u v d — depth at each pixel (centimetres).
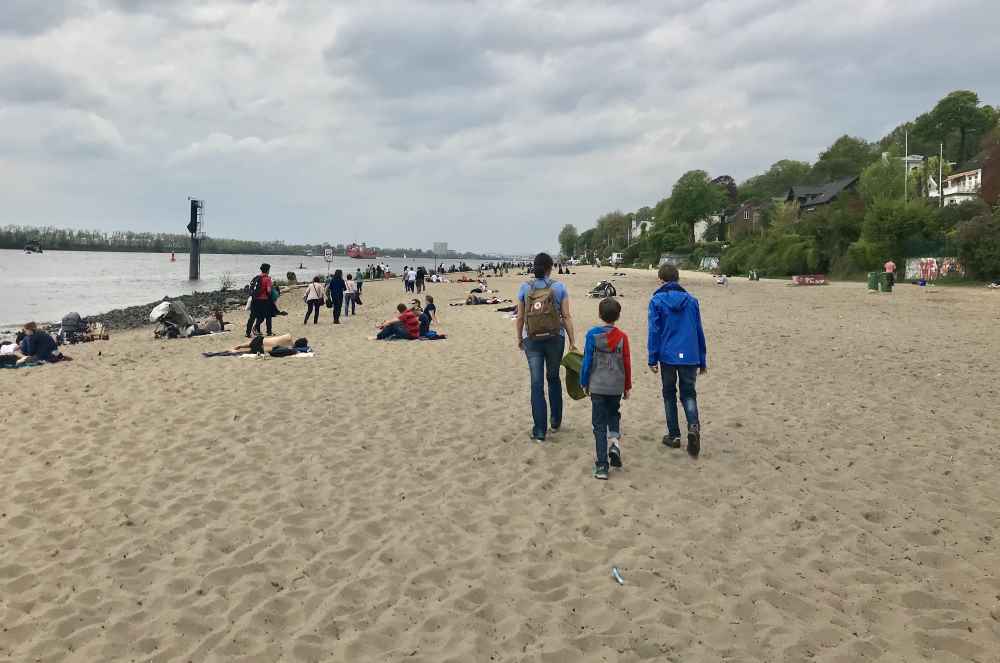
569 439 729
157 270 10519
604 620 362
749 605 376
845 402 892
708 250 9900
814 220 5912
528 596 390
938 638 339
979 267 4028
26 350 1332
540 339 710
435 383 1052
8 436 736
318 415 831
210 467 628
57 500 545
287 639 345
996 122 8894
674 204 11350
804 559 436
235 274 9088
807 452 668
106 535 476
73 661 325
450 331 1847
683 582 402
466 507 532
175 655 332
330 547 457
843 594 390
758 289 4278
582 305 2891
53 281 6588
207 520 504
